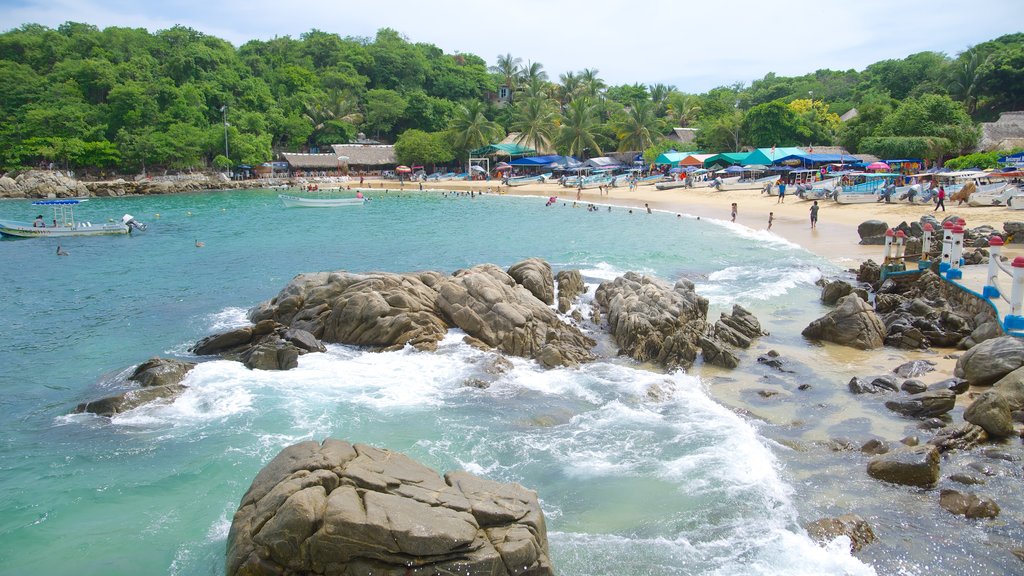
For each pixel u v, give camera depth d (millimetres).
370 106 133500
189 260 40781
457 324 23062
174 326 25953
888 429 15875
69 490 13734
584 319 25969
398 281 23938
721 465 14164
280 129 122500
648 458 14688
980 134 81938
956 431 14648
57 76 107125
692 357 21266
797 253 40344
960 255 26391
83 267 38500
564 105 133250
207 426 16516
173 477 14148
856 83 132500
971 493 12367
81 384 19984
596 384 19375
